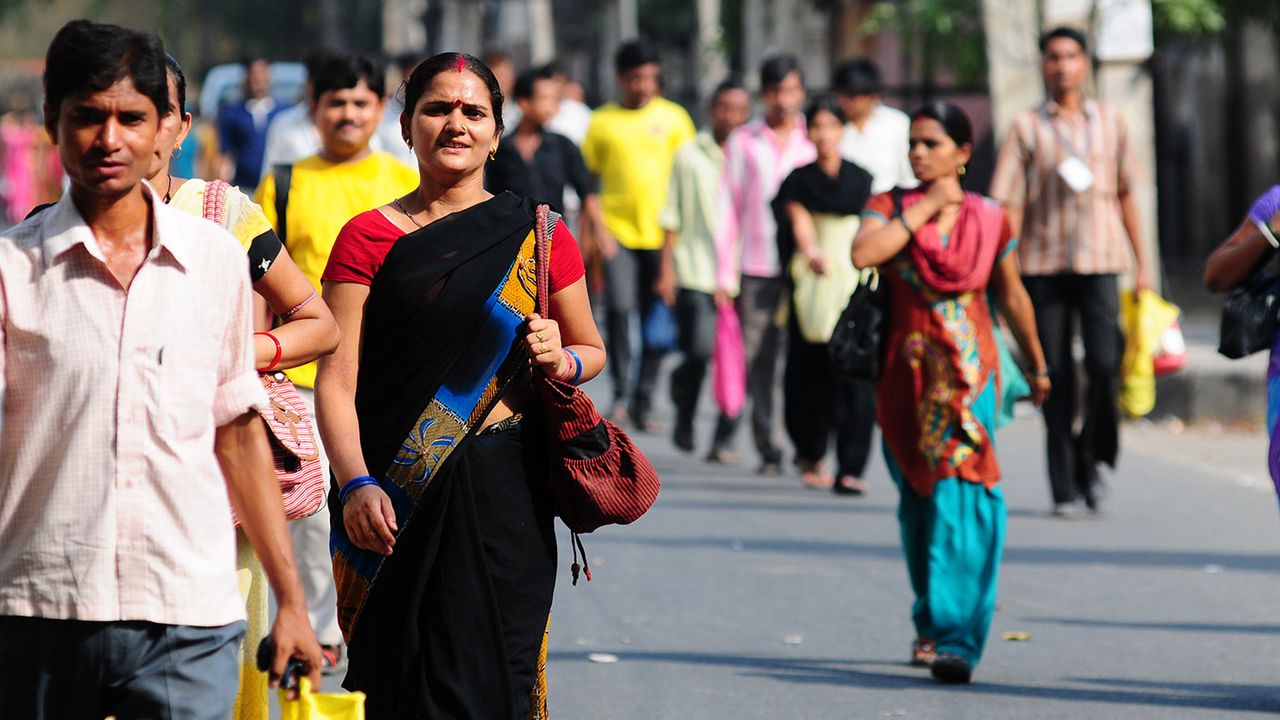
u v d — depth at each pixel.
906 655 22.39
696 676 21.14
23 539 11.04
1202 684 20.95
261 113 53.44
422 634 13.70
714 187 38.44
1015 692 20.52
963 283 21.11
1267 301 19.64
